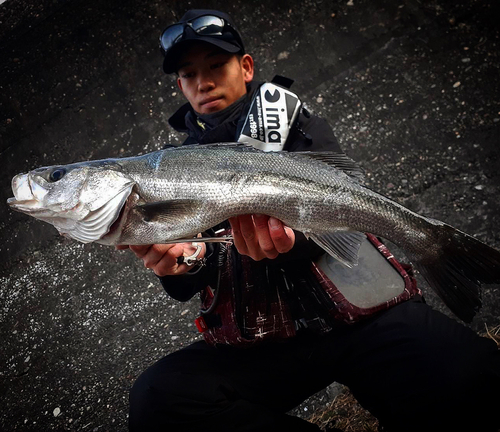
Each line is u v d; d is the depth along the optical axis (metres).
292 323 0.69
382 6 1.59
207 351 0.73
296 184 0.61
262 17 1.61
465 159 1.33
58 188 0.60
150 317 1.29
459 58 1.50
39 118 1.63
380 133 1.45
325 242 0.61
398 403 0.65
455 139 1.37
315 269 0.69
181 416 0.66
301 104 0.80
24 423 1.22
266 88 0.78
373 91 1.52
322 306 0.68
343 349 0.69
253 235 0.62
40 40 1.63
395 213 0.62
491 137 1.34
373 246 0.72
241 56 0.88
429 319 0.66
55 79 1.63
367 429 0.85
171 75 1.59
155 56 1.60
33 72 1.63
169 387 0.68
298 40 1.59
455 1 1.56
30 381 1.30
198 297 1.27
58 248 1.49
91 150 1.60
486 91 1.43
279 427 0.68
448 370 0.62
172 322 1.26
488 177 1.28
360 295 0.68
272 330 0.69
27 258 1.52
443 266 0.62
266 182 0.60
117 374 1.21
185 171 0.60
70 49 1.62
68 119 1.62
